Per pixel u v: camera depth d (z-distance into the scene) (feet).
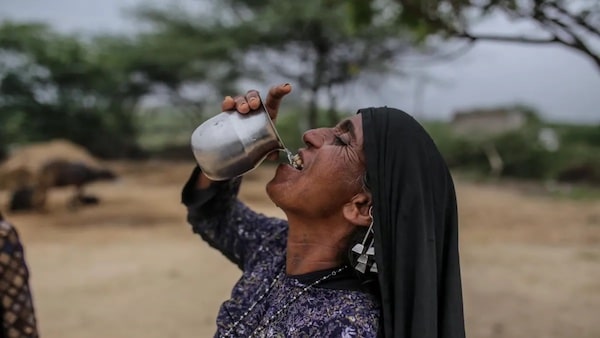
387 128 4.92
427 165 4.87
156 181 66.54
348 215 5.05
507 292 22.66
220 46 76.02
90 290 22.81
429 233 4.73
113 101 95.40
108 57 90.79
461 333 4.87
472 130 89.71
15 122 82.07
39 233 35.45
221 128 5.39
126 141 98.22
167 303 21.03
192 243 32.40
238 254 6.31
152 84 95.66
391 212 4.76
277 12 72.02
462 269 26.61
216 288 23.04
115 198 51.93
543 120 97.71
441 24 13.85
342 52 74.08
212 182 6.28
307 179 5.09
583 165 73.36
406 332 4.58
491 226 39.96
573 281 24.29
